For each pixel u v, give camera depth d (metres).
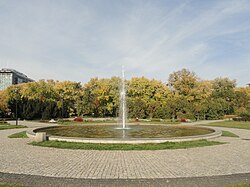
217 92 69.25
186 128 26.78
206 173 8.69
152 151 12.92
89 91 61.50
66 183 7.48
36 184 7.36
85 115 63.72
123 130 24.27
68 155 11.88
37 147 14.05
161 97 57.97
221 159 11.09
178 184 7.41
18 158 11.18
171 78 65.19
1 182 7.52
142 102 50.75
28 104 48.78
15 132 23.67
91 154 12.13
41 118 50.94
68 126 29.67
